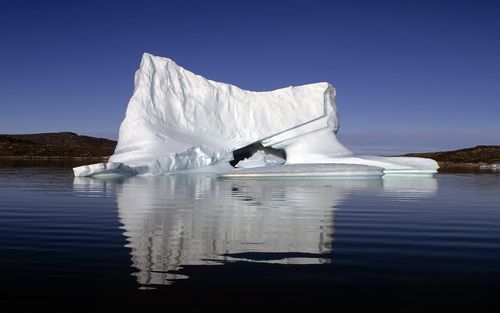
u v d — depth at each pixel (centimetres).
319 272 586
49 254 672
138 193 1695
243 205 1323
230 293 504
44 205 1296
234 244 751
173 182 2355
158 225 941
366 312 457
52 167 4038
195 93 3759
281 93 3962
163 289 514
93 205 1299
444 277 570
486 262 646
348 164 2906
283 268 604
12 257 652
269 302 479
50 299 480
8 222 974
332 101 3938
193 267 605
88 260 637
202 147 3388
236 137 3734
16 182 2242
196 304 471
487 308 468
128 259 644
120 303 471
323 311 458
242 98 3875
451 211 1239
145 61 3659
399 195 1725
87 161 6203
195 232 858
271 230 887
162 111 3575
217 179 2658
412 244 769
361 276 571
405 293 510
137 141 3331
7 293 497
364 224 980
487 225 988
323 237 821
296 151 3425
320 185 2225
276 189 1942
